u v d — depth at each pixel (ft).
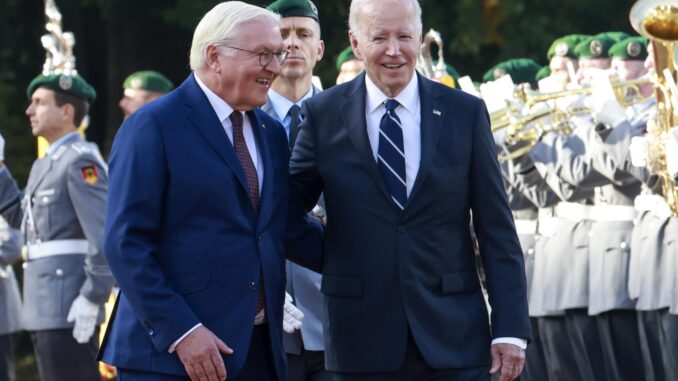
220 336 23.90
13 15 75.31
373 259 25.17
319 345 29.91
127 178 24.00
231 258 24.14
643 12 32.42
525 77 49.93
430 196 25.12
